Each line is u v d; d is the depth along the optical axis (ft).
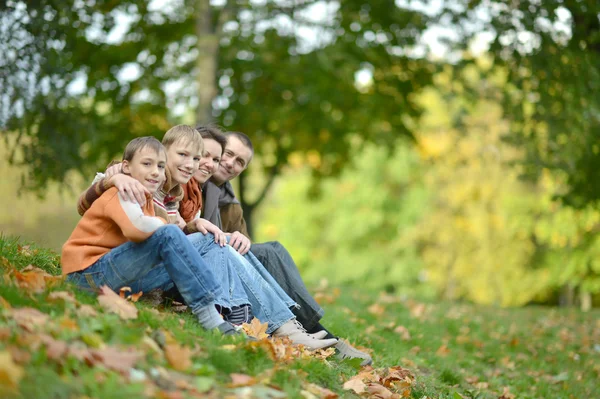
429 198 103.91
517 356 32.91
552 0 42.88
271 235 119.03
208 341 14.65
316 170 71.61
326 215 115.96
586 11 42.39
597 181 47.03
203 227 17.48
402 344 27.96
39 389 10.12
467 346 32.55
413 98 61.31
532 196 88.63
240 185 71.61
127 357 11.86
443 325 36.40
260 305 17.46
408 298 46.09
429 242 107.86
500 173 88.48
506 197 89.45
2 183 44.68
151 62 57.72
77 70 43.29
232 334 15.71
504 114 47.01
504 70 46.14
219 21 53.26
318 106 59.77
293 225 116.47
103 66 55.57
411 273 107.24
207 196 19.70
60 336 12.07
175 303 17.37
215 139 19.08
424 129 84.38
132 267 15.71
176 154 17.25
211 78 51.65
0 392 9.66
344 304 34.68
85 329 12.65
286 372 14.40
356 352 18.67
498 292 97.14
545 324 44.21
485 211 93.25
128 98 58.03
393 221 110.01
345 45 54.65
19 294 13.92
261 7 54.85
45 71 38.86
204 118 51.26
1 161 42.55
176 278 15.64
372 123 64.08
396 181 110.01
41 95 39.96
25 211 50.01
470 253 98.99
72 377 10.88
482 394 22.53
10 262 17.79
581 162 45.83
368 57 56.90
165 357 12.94
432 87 57.93
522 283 94.99
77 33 43.16
